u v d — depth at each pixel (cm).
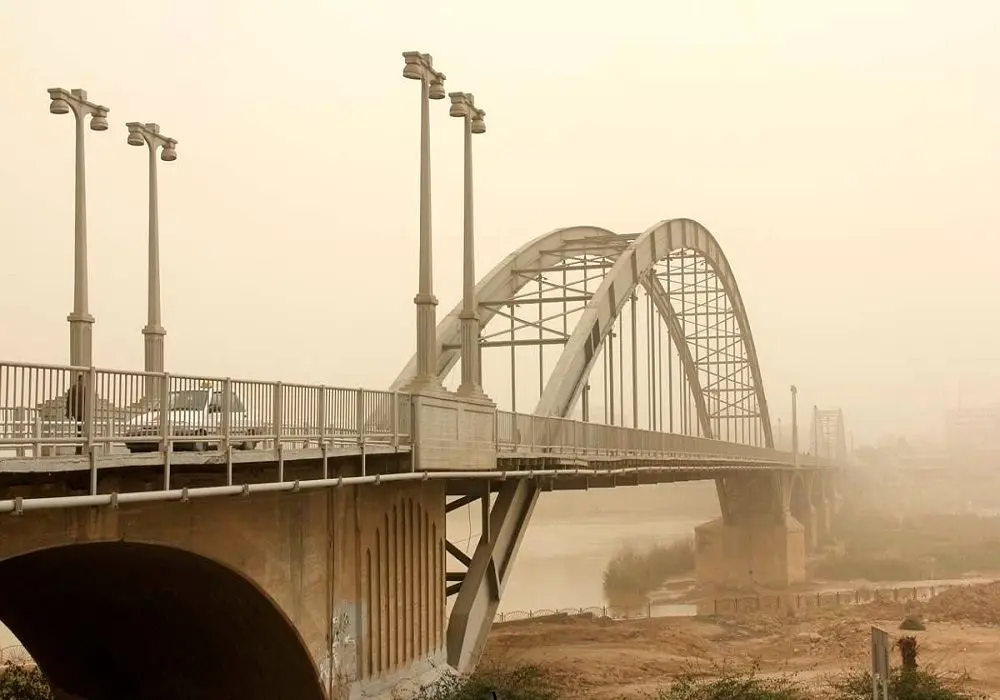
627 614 6312
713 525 8975
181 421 1509
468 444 2552
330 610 2141
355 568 2250
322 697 2117
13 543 1377
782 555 8612
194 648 2286
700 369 8962
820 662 4197
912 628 4875
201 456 1520
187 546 1684
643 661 4134
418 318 2509
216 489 1509
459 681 2559
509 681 2750
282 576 1966
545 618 5431
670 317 7300
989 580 8331
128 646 2391
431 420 2339
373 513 2341
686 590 8144
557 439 3294
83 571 1809
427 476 2227
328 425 1891
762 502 8900
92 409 1328
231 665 2294
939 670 3891
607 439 3866
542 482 3250
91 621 2247
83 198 2306
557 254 5053
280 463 1703
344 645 2189
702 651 4494
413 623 2528
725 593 7888
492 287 4422
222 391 1583
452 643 2744
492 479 2884
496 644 4497
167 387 1480
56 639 2411
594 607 6800
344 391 1955
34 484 1384
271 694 2298
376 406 2091
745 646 4669
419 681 2467
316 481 1767
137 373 1432
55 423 1316
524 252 4756
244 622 2061
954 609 5409
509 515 3033
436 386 2489
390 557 2422
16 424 1252
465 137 2856
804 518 11250
